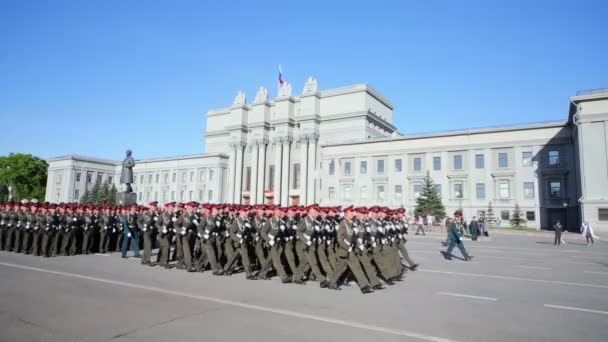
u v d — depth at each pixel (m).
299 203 75.12
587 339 6.54
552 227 49.28
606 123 40.72
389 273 11.61
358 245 10.41
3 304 8.27
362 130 71.75
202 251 13.33
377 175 61.81
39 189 95.50
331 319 7.49
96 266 14.08
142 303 8.55
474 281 12.16
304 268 11.49
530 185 51.25
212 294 9.65
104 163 101.62
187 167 88.31
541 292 10.48
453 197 55.66
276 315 7.74
